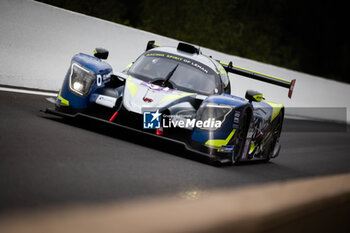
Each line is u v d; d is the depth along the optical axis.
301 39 87.38
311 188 6.00
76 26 31.20
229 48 69.94
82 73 17.75
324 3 91.31
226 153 17.22
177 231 3.22
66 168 10.71
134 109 16.75
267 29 80.06
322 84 62.88
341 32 93.06
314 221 5.84
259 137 22.17
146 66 20.42
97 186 9.62
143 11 61.72
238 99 18.38
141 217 3.32
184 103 17.47
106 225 3.07
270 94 55.09
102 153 13.84
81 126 17.98
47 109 18.12
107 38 33.97
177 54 21.20
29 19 27.94
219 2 71.19
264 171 19.88
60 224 3.00
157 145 18.20
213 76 20.30
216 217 3.65
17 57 27.39
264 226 4.25
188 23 65.56
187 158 17.16
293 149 31.19
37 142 13.10
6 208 6.70
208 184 13.12
